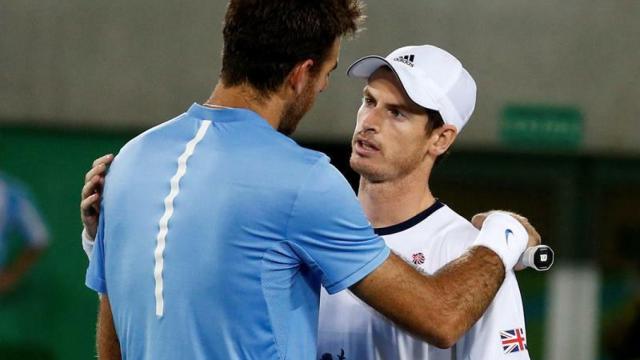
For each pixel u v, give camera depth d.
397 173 7.93
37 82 21.64
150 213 6.70
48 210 21.88
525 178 22.39
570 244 22.70
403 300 6.76
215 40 21.48
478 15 21.41
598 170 22.36
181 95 21.56
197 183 6.58
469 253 7.26
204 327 6.49
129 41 21.52
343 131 21.62
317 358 7.97
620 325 22.95
